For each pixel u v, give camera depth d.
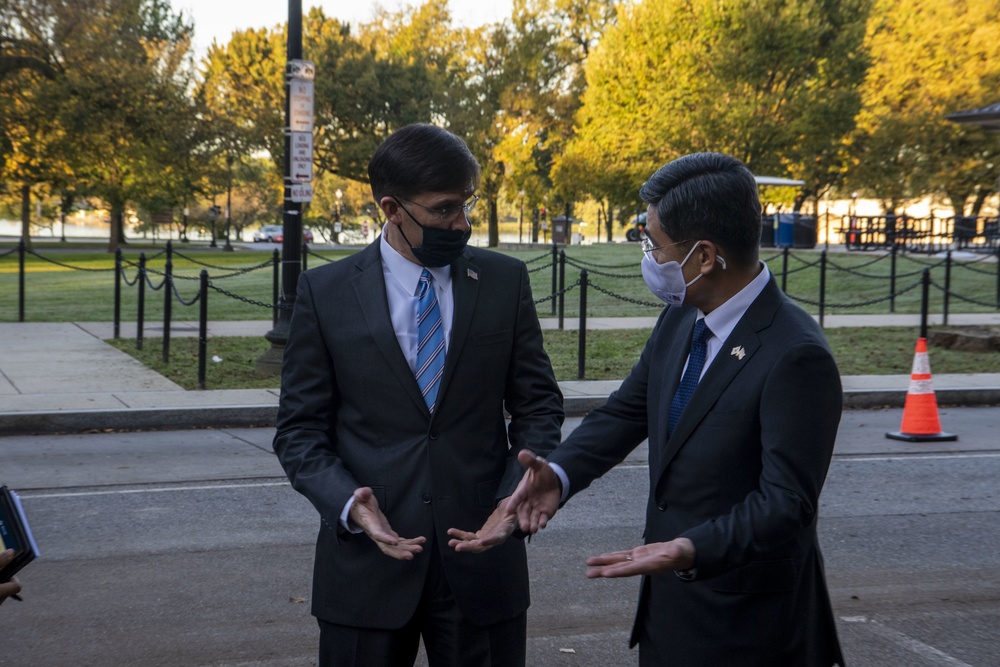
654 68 43.97
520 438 2.81
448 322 2.77
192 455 8.43
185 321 17.33
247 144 50.19
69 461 8.16
